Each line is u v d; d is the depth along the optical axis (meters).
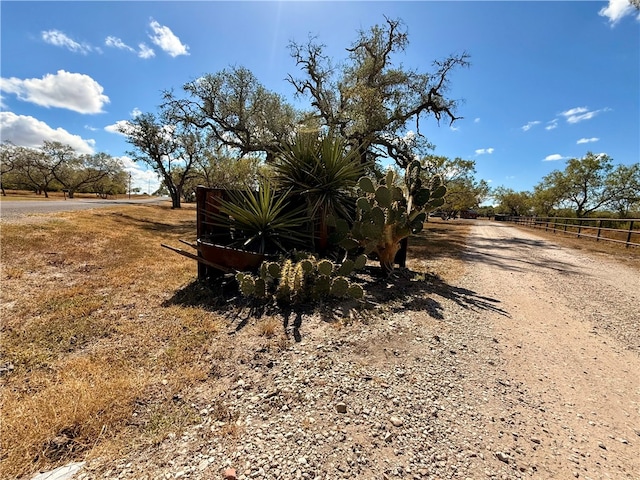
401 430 1.66
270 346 2.49
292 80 15.37
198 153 26.78
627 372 2.38
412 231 4.63
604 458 1.54
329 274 3.38
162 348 2.46
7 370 2.10
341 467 1.41
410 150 14.20
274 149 12.77
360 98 12.05
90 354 2.34
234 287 4.02
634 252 8.76
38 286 3.69
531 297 4.23
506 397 2.01
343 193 4.99
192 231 11.22
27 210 11.36
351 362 2.30
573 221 19.22
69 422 1.62
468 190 34.25
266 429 1.63
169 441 1.55
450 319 3.22
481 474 1.40
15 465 1.38
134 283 4.10
